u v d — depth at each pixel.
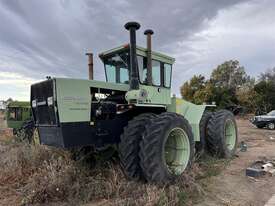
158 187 3.68
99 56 5.35
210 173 4.80
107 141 4.16
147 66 4.80
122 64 4.99
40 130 4.10
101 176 4.10
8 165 4.57
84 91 3.88
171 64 5.54
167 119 4.10
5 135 10.66
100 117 4.08
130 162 3.85
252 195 3.94
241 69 39.12
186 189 3.84
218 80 38.97
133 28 4.37
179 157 4.47
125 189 3.57
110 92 4.48
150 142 3.79
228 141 6.70
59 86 3.63
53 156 4.68
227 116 6.44
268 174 5.00
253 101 31.08
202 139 6.12
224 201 3.65
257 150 7.84
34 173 4.21
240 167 5.55
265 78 41.88
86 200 3.47
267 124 15.94
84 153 4.53
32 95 4.25
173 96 5.48
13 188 3.91
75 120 3.73
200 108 5.84
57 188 3.60
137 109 4.45
